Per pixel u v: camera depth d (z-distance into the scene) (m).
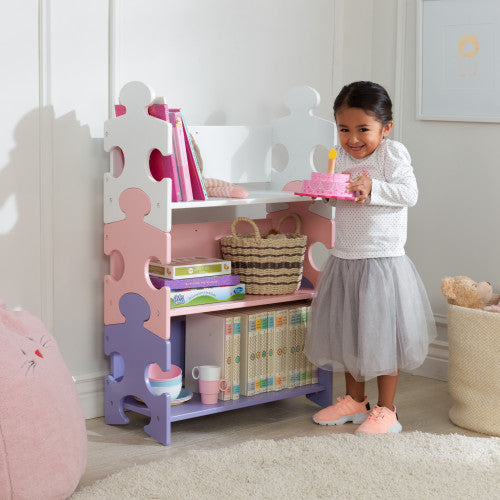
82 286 2.48
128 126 2.30
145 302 2.32
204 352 2.50
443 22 2.92
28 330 1.98
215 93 2.74
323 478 2.02
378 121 2.38
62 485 1.87
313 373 2.66
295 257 2.58
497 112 2.81
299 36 2.96
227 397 2.46
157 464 2.09
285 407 2.67
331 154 2.36
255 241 2.52
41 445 1.83
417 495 1.93
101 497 1.90
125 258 2.38
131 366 2.40
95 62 2.44
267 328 2.52
